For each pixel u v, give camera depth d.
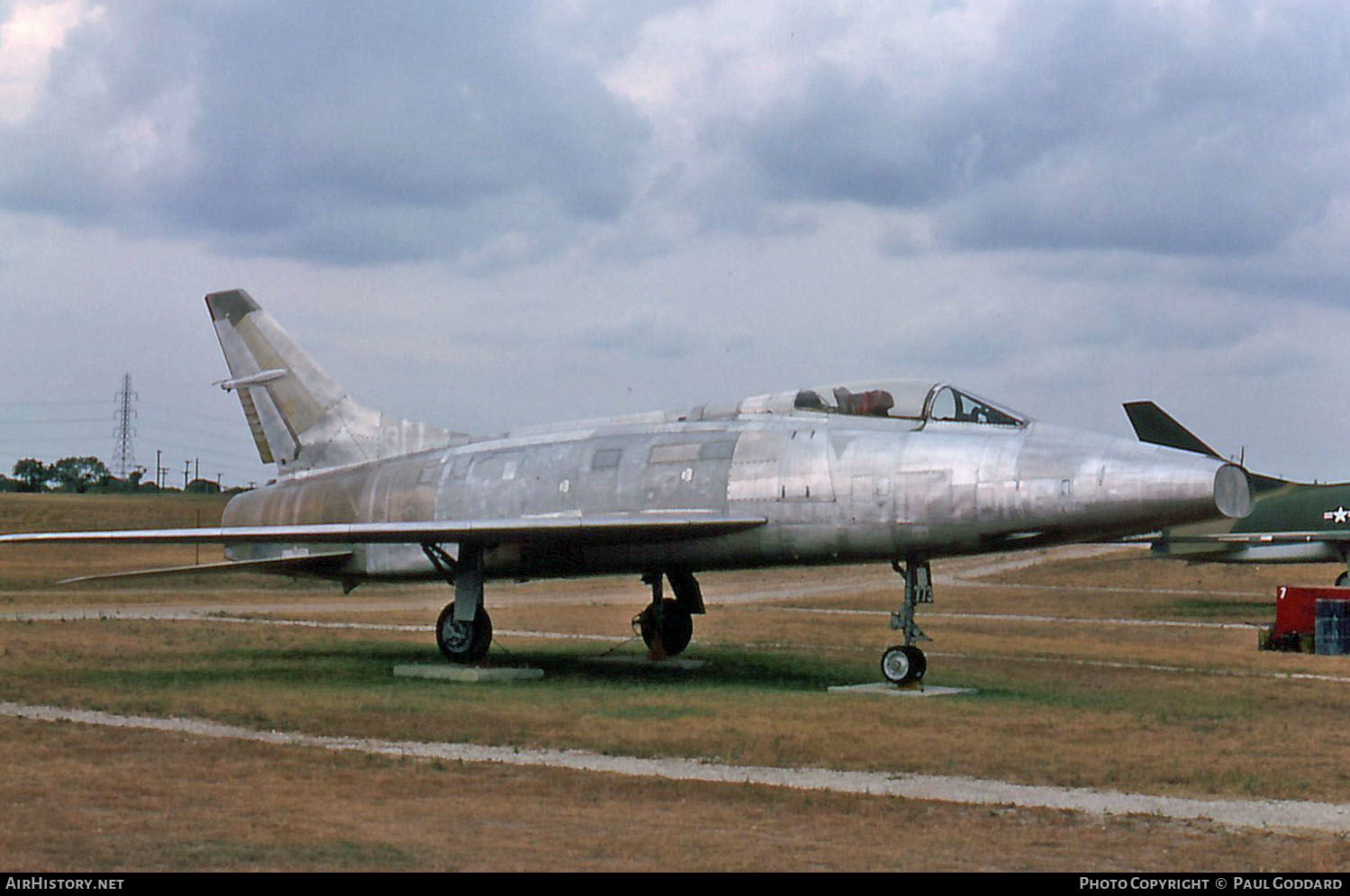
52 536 21.41
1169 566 63.31
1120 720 16.83
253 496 28.17
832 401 21.55
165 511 92.38
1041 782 12.73
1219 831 10.62
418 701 18.00
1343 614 28.19
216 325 29.55
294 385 28.52
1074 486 18.55
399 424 27.38
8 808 10.77
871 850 9.79
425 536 21.42
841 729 15.79
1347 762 14.01
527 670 21.75
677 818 10.79
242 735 15.12
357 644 28.06
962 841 10.15
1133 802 11.78
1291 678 22.73
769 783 12.53
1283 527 47.31
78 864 8.99
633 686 20.44
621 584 60.97
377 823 10.41
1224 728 16.38
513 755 13.91
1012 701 18.67
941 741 14.95
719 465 21.56
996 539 19.30
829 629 33.44
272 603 45.50
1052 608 44.00
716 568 22.06
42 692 18.64
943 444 19.86
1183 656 26.89
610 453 22.95
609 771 12.98
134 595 50.47
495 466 24.28
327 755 13.58
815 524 20.45
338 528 21.28
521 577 24.45
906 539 19.77
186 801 11.20
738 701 18.41
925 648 28.00
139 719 16.30
